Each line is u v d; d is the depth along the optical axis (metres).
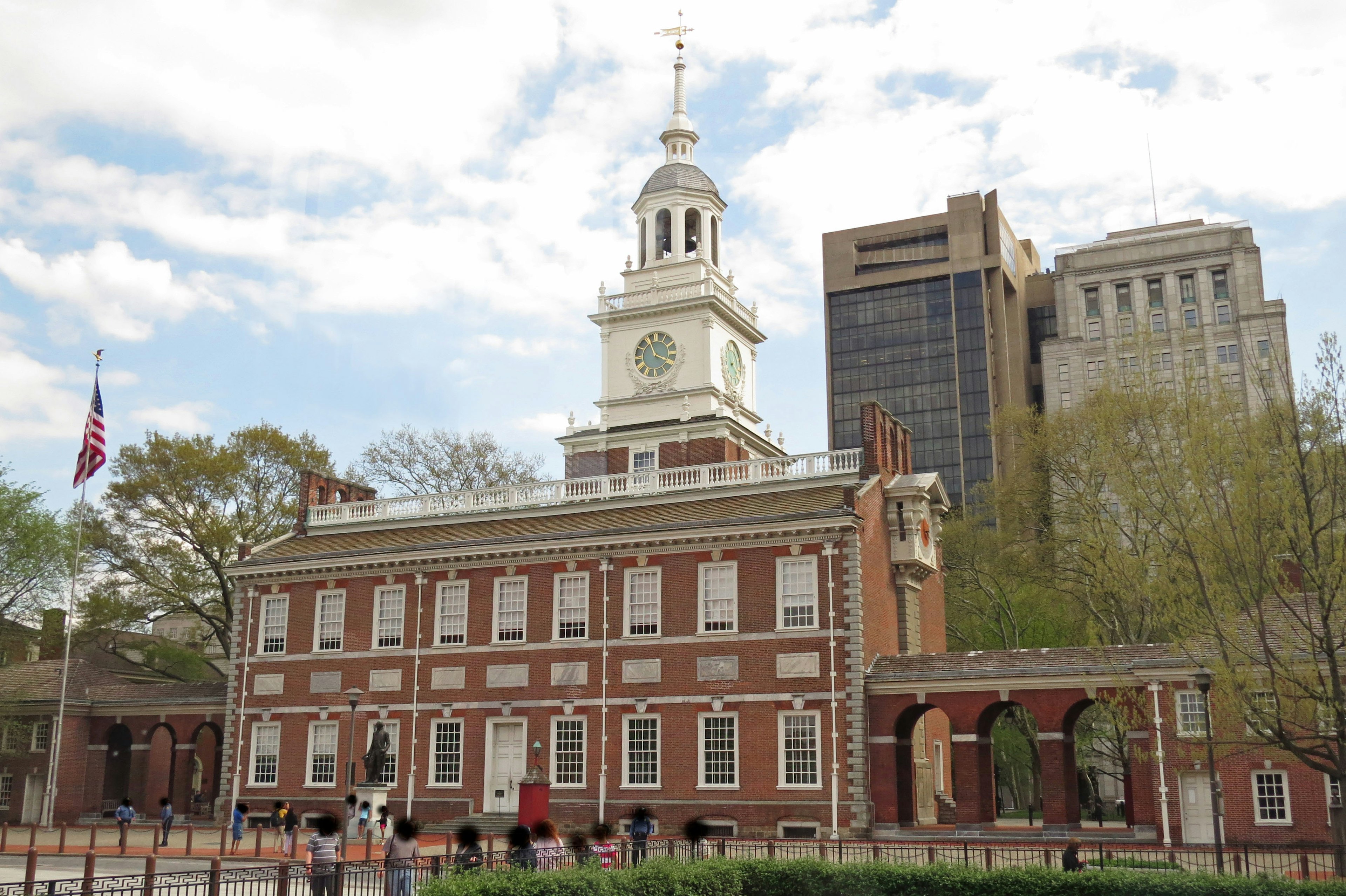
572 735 57.41
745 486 59.88
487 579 61.03
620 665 56.97
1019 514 76.81
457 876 23.45
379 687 62.12
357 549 64.69
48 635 82.31
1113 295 189.25
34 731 70.25
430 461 93.31
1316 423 30.75
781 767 52.84
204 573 85.94
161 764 77.38
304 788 62.62
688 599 56.41
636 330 77.31
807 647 53.56
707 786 54.09
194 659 90.31
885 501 59.19
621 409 76.50
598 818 55.53
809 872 27.72
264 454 88.81
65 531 71.25
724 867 27.36
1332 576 29.50
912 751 53.16
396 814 59.78
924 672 51.78
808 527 54.28
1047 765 48.94
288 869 29.11
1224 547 31.50
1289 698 30.22
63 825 47.31
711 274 77.25
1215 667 31.30
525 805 47.97
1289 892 24.39
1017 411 79.88
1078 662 49.78
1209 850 35.28
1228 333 176.38
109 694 72.25
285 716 64.19
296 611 65.56
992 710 52.50
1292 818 42.59
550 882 23.05
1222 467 32.72
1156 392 58.72
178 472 84.44
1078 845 33.53
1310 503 29.80
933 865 28.62
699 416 73.44
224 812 61.53
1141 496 36.06
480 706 59.47
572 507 63.34
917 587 60.34
